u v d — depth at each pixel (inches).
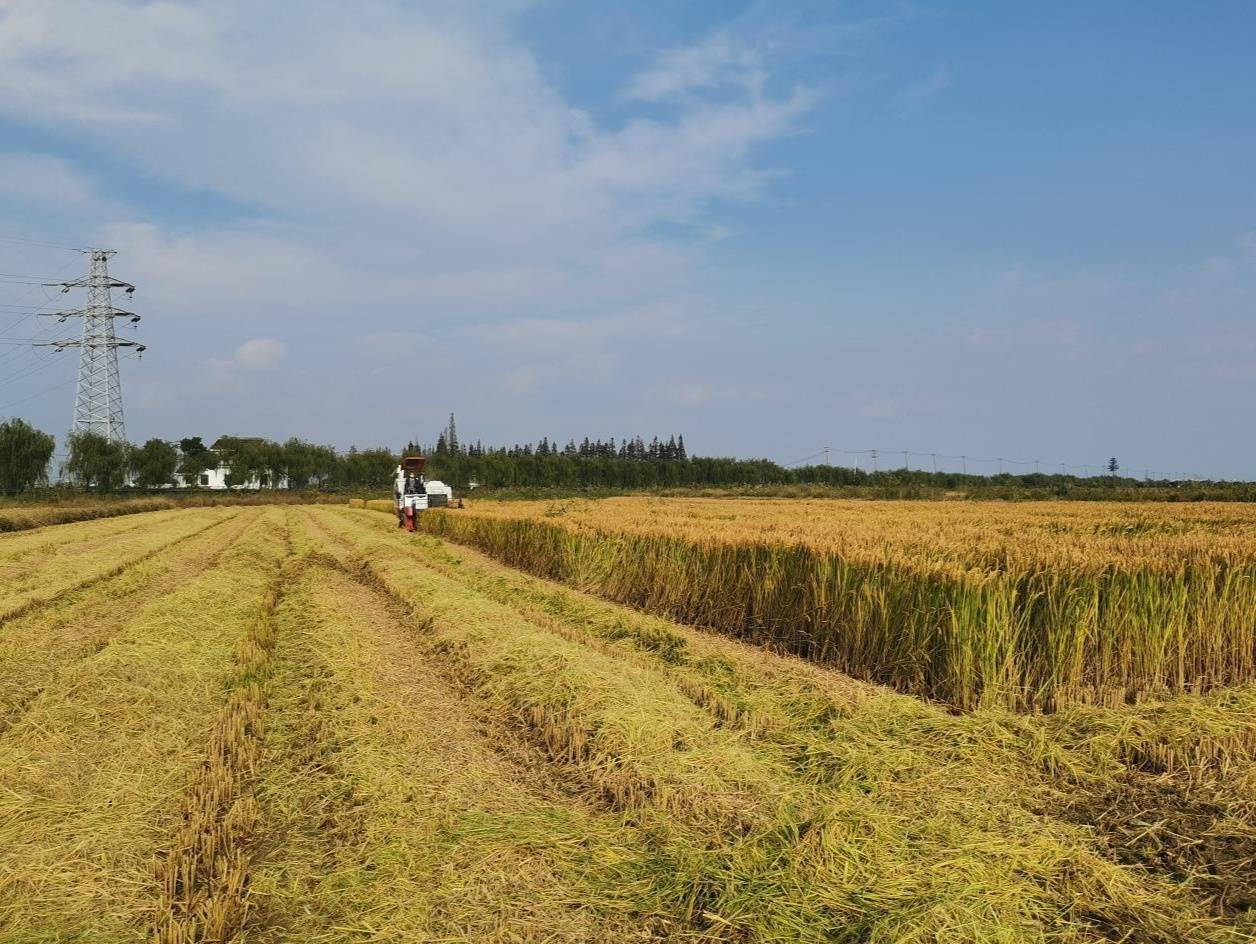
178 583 684.7
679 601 520.7
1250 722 253.9
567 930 162.7
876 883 172.6
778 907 165.6
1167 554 371.6
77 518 1681.8
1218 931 157.3
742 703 305.0
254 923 167.0
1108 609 314.2
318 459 3902.6
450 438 5068.9
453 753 261.6
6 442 2194.9
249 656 390.0
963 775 234.2
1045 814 212.4
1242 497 1793.8
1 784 227.8
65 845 195.8
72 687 317.4
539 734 283.0
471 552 1005.8
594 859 189.6
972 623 313.6
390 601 593.6
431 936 158.9
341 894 175.9
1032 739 259.8
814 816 205.5
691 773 232.2
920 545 426.0
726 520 786.8
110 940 158.7
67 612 517.3
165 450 3134.8
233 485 3769.7
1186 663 329.1
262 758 261.3
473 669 359.9
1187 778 231.6
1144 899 169.2
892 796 220.2
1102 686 309.1
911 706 292.8
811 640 401.7
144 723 287.9
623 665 343.6
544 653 351.6
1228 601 337.4
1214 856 187.9
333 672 355.6
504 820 207.6
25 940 156.8
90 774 241.0
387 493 3782.0
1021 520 888.9
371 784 231.0
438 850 192.1
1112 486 3031.5
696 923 166.2
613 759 244.7
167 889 176.9
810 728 279.6
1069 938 156.2
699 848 192.4
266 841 204.5
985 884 170.7
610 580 607.5
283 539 1242.0
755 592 454.3
